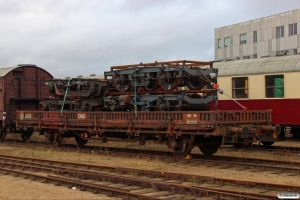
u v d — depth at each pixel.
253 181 8.95
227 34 53.56
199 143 13.16
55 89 17.31
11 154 15.62
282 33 46.09
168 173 9.98
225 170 11.25
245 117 12.71
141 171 10.48
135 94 14.23
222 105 18.89
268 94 17.47
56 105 17.36
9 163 12.56
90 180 10.05
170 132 12.70
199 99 13.48
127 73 14.62
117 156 14.33
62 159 14.01
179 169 11.52
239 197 7.76
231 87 18.67
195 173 10.92
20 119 18.75
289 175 10.42
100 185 8.98
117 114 14.41
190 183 9.48
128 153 14.21
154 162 12.74
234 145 16.39
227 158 13.13
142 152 15.32
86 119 15.52
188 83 13.82
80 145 17.86
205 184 9.34
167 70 13.37
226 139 12.64
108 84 15.76
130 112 13.96
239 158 12.87
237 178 10.21
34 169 11.69
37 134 24.72
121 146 17.95
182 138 12.91
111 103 14.95
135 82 14.22
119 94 15.24
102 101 15.87
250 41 50.19
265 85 17.55
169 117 12.70
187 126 12.27
